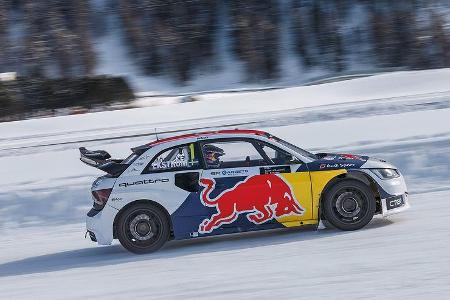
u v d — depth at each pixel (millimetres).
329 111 73875
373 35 196375
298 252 24453
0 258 30703
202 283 21266
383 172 27922
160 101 126562
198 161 27875
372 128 55375
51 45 197500
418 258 21516
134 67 192000
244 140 28078
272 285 20047
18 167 55219
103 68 192000
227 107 95250
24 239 34750
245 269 22656
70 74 189125
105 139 71562
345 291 18562
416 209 30844
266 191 27438
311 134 56469
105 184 27750
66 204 38812
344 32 199250
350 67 187750
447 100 70875
